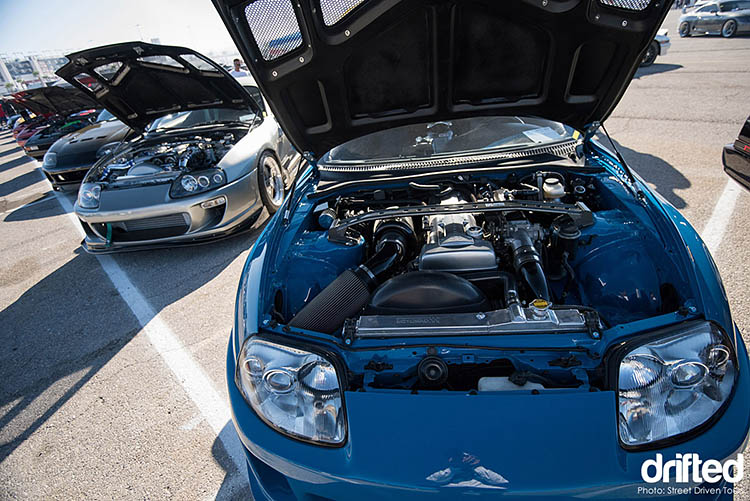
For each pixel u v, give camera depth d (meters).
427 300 1.35
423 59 1.85
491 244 1.62
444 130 2.23
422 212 1.68
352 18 1.63
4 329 3.16
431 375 1.16
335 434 1.14
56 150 5.96
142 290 3.40
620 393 1.09
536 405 1.05
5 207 6.55
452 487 0.99
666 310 1.37
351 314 1.49
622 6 1.57
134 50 3.36
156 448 1.98
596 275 1.56
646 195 1.73
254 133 4.13
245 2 1.53
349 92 1.97
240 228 3.72
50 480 1.90
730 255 2.66
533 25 1.68
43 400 2.40
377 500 1.06
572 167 2.02
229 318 2.89
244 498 1.71
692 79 7.25
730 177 3.30
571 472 0.98
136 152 4.36
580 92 1.94
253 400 1.26
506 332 1.20
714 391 1.10
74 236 4.84
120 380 2.46
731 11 11.21
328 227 1.98
